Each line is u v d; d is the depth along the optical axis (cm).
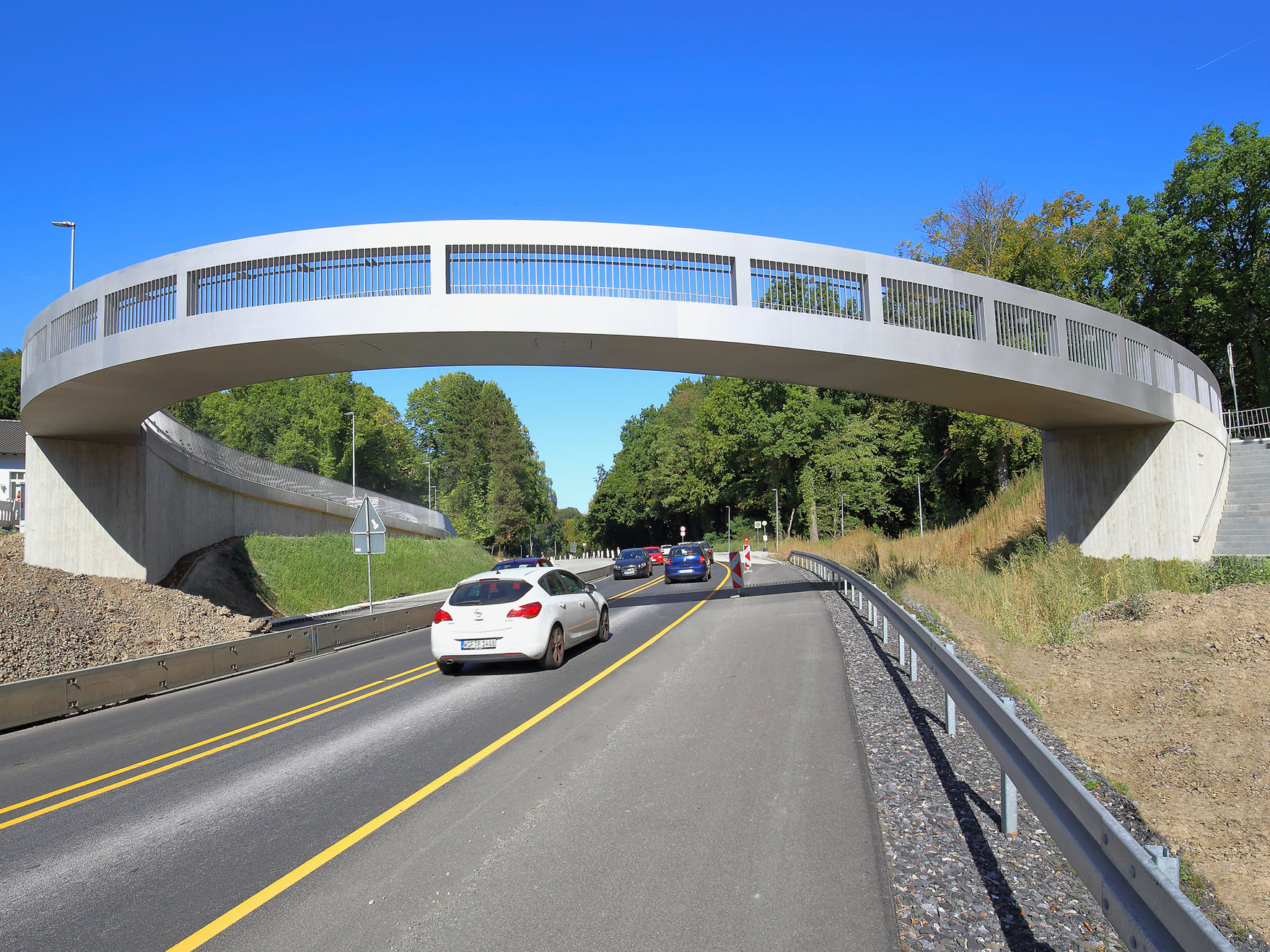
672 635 1523
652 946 366
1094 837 322
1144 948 253
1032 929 373
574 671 1158
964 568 2442
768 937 371
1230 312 4294
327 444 6869
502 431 9588
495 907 415
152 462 2428
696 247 1659
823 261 1727
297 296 1599
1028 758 425
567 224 1627
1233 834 597
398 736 812
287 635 1559
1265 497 2400
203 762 764
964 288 1839
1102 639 1252
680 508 8506
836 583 2498
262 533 3475
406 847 506
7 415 5700
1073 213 3959
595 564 6719
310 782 665
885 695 905
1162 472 2269
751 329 1667
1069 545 2206
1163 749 798
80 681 1099
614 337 1619
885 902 403
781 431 6288
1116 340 2095
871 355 1733
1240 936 452
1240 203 4222
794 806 548
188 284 1628
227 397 6981
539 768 666
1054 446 2564
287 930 400
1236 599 1288
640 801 572
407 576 3994
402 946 377
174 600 1959
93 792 680
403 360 1792
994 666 1130
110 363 1664
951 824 509
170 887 462
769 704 870
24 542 2272
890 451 6400
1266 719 839
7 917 431
